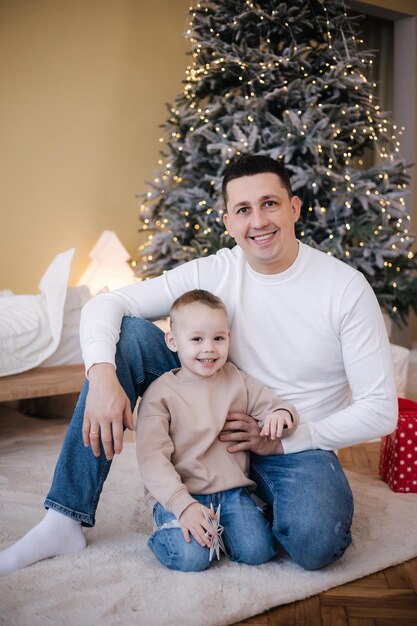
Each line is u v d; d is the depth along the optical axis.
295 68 3.74
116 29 4.58
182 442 1.79
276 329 1.86
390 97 5.71
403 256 3.79
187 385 1.82
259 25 3.77
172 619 1.50
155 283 1.99
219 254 2.00
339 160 4.05
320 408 1.89
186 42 4.84
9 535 1.96
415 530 2.06
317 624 1.54
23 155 4.31
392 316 3.79
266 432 1.76
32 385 2.92
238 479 1.80
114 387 1.70
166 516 1.77
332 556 1.75
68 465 1.78
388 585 1.73
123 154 4.67
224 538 1.80
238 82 3.97
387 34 5.68
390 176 3.96
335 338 1.83
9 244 4.31
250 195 1.77
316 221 3.76
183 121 4.01
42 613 1.52
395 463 2.44
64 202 4.47
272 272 1.84
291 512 1.72
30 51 4.29
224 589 1.65
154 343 1.90
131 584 1.65
